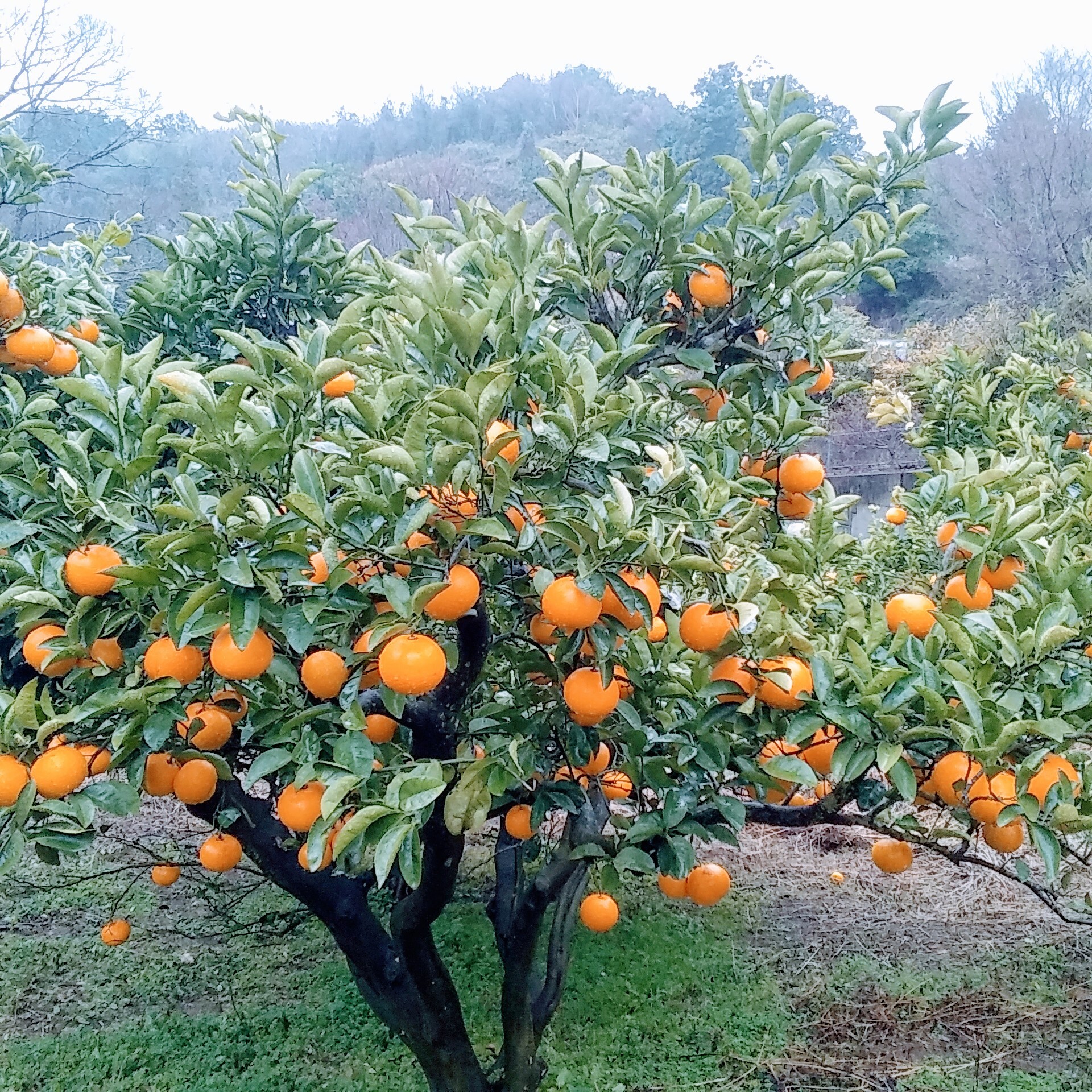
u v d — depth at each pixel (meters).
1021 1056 3.96
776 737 2.32
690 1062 3.88
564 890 3.71
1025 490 2.44
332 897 3.15
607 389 2.66
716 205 3.21
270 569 1.92
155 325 4.61
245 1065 3.85
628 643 2.28
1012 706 2.06
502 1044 3.85
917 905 5.37
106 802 2.15
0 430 3.07
